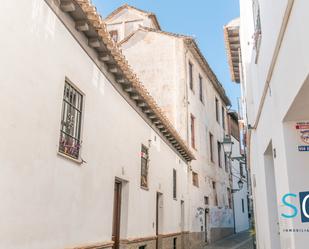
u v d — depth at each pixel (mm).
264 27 6613
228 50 16062
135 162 10117
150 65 19531
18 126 4664
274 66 5840
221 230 24047
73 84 6438
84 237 6578
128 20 21516
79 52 6738
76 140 6535
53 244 5434
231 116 31062
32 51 5094
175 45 19375
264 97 7336
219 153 26172
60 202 5715
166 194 13602
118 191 9344
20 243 4590
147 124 11641
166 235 13109
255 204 11625
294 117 5160
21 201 4656
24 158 4766
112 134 8383
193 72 20891
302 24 3828
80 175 6531
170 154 14734
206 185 21469
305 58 3793
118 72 8406
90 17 6434
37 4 5281
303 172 5125
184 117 18219
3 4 4469
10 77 4539
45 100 5387
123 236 9188
